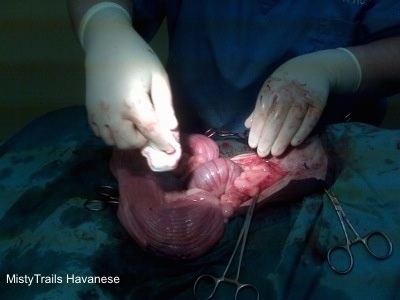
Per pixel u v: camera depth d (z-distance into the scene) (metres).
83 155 0.60
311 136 0.58
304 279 0.49
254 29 0.60
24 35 0.86
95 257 0.50
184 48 0.63
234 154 0.58
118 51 0.50
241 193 0.53
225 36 0.60
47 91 0.86
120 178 0.53
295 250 0.50
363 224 0.51
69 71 0.86
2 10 0.86
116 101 0.48
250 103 0.62
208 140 0.57
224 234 0.51
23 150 0.61
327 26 0.60
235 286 0.48
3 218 0.55
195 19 0.62
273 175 0.54
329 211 0.52
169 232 0.49
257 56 0.60
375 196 0.53
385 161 0.55
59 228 0.53
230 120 0.63
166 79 0.51
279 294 0.48
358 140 0.57
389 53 0.59
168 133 0.48
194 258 0.50
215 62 0.61
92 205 0.54
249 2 0.60
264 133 0.54
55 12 0.86
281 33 0.60
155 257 0.50
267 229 0.52
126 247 0.51
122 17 0.55
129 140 0.48
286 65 0.55
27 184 0.57
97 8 0.56
